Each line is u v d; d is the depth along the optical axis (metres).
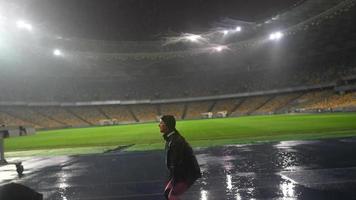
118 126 56.34
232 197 6.97
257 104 72.25
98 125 66.44
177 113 74.75
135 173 10.50
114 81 83.44
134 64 81.81
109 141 25.86
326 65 72.44
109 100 77.62
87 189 8.64
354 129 20.64
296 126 27.48
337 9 56.19
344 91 60.75
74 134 39.09
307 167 9.54
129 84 83.56
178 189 5.36
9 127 10.80
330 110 52.25
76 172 11.52
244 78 81.12
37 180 10.41
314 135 18.55
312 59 75.56
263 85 76.12
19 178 10.98
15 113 65.12
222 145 16.91
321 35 68.75
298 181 7.92
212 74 84.12
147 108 78.06
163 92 80.94
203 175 9.37
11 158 17.34
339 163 9.80
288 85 72.19
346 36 67.06
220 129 30.91
